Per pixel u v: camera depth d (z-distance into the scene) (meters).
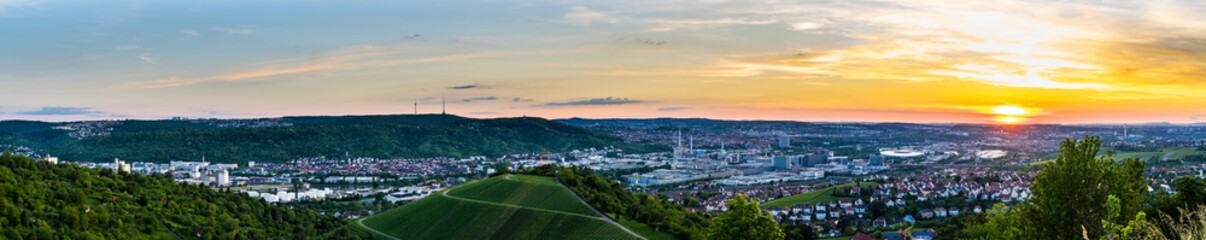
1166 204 129.88
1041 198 90.81
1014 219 109.94
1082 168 88.31
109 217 190.00
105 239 179.75
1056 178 89.56
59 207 185.75
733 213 158.88
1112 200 73.31
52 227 174.12
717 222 161.00
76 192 195.00
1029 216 92.25
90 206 194.75
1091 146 89.06
